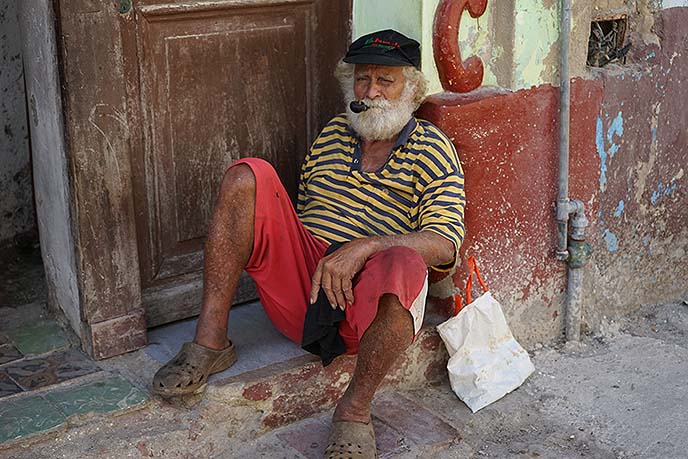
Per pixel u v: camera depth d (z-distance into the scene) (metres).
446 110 3.13
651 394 3.34
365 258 2.67
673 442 3.07
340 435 2.76
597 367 3.53
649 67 3.74
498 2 3.23
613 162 3.72
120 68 2.90
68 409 2.78
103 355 3.07
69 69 2.79
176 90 3.13
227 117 3.28
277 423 2.97
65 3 2.74
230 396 2.87
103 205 2.96
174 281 3.30
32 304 3.53
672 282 4.18
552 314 3.69
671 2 3.78
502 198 3.37
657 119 3.84
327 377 3.04
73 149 2.86
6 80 3.89
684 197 4.08
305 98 3.46
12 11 3.85
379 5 3.24
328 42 3.43
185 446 2.78
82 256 2.96
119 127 2.94
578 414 3.23
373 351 2.68
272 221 2.83
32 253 4.08
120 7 2.88
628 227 3.89
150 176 3.13
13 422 2.71
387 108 2.96
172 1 3.02
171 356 3.10
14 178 4.02
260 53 3.29
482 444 3.06
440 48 3.12
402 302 2.59
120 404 2.82
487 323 3.24
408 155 3.01
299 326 3.02
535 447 3.05
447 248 2.80
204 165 3.27
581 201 3.60
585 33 3.41
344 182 3.08
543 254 3.57
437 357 3.33
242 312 3.42
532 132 3.37
